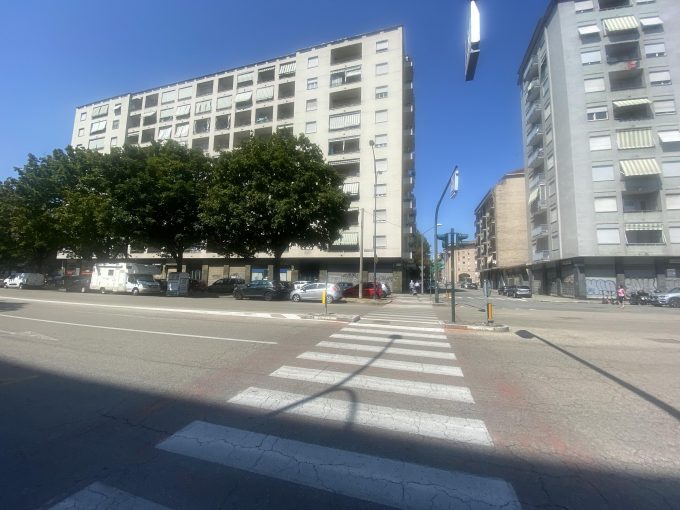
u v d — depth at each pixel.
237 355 6.97
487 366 6.45
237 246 27.19
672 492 2.75
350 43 40.81
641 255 31.31
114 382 5.26
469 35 3.54
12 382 5.25
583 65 34.03
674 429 3.89
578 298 33.03
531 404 4.58
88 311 14.55
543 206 38.81
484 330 10.79
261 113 44.72
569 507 2.56
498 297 39.25
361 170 38.72
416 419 4.05
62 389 4.95
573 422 4.04
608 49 33.75
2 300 19.55
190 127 47.91
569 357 7.28
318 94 41.53
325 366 6.22
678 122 31.48
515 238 54.62
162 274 47.66
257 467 3.03
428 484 2.82
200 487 2.75
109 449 3.32
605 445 3.51
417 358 6.95
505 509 2.53
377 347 7.93
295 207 23.25
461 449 3.39
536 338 9.61
